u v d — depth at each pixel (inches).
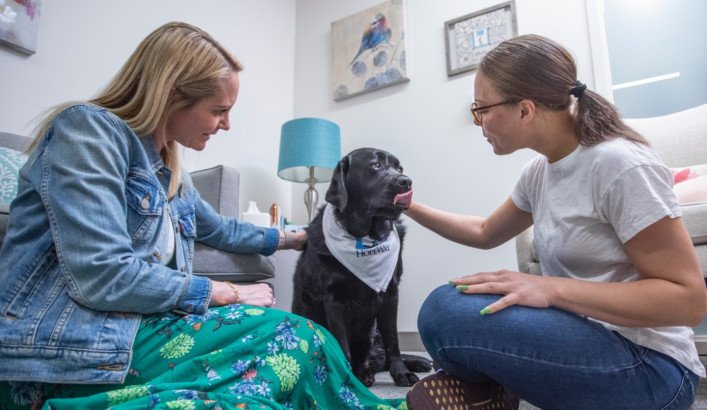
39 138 34.4
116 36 94.5
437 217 52.6
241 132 120.3
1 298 28.7
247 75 125.0
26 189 32.3
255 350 29.8
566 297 29.4
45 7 82.7
